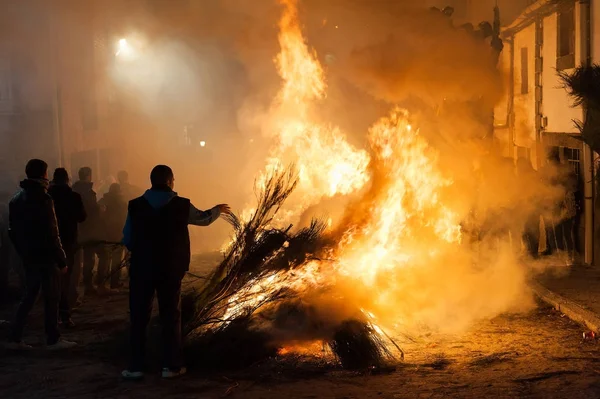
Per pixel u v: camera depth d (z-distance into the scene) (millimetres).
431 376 7094
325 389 6711
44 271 8289
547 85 17250
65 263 8344
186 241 7223
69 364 7672
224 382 7004
